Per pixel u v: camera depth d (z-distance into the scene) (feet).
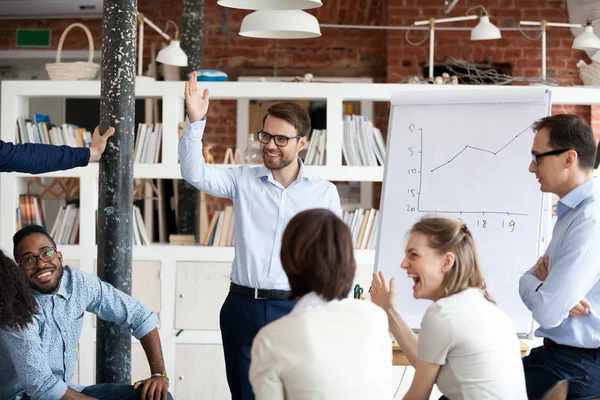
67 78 17.56
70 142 17.63
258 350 7.05
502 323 8.06
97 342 12.53
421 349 8.04
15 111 17.49
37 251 10.42
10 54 28.37
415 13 27.27
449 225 8.31
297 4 11.18
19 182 17.89
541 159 9.64
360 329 7.13
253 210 11.70
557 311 9.37
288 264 7.24
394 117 12.84
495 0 27.22
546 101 12.17
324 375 6.90
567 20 27.14
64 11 26.81
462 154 12.48
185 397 17.22
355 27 27.40
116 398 10.96
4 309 9.58
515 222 12.12
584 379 9.57
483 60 27.30
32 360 9.84
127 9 12.35
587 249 9.32
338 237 7.19
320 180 12.05
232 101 28.27
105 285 11.24
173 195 19.84
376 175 17.24
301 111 11.60
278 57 28.81
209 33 28.66
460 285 8.22
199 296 17.28
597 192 9.51
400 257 12.49
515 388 7.95
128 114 12.39
